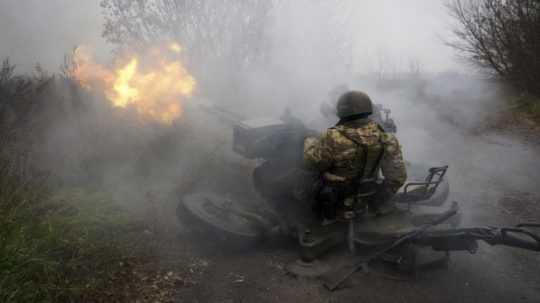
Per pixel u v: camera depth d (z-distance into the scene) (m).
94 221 3.58
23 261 2.81
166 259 3.41
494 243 2.97
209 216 3.51
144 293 2.98
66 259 3.13
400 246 3.29
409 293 3.17
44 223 3.26
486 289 3.26
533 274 3.47
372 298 3.10
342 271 3.26
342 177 3.18
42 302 2.66
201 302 2.96
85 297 2.84
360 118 3.19
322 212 3.27
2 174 3.73
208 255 3.55
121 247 3.37
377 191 3.32
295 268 3.31
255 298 3.03
